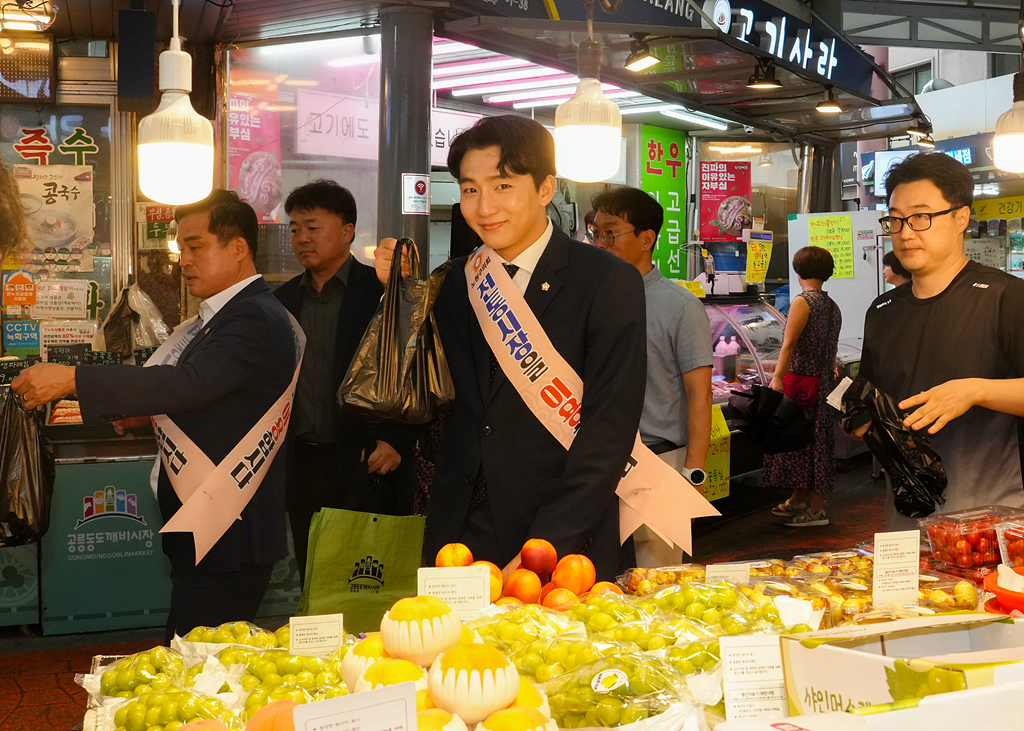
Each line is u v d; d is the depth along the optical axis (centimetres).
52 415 432
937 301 253
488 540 224
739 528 650
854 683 103
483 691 110
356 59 488
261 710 115
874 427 237
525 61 557
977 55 1602
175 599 253
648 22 539
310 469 373
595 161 278
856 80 713
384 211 451
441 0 435
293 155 496
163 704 133
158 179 217
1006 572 169
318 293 381
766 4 619
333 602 228
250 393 254
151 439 444
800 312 609
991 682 93
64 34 490
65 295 502
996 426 245
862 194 1303
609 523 223
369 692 96
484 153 216
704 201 941
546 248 228
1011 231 1200
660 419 318
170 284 513
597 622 157
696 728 128
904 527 260
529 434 223
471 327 236
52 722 347
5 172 492
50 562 431
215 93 488
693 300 318
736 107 722
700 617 163
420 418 232
